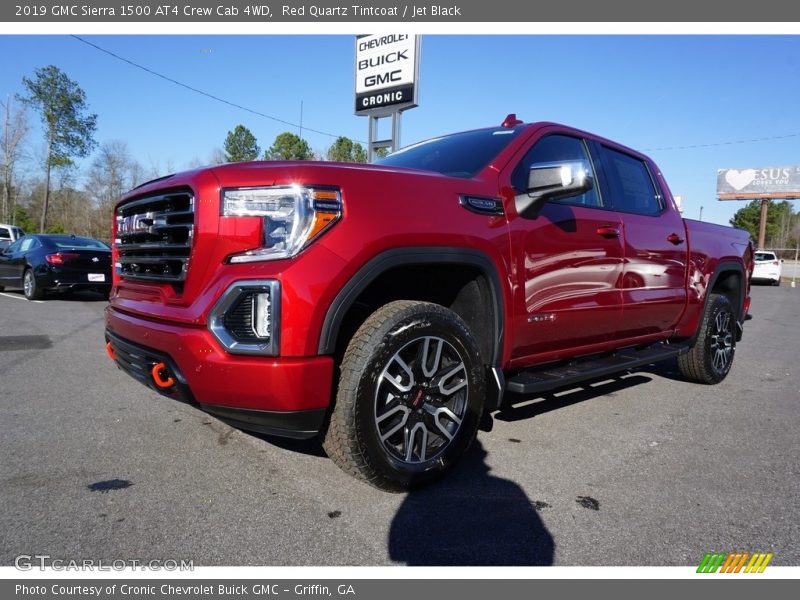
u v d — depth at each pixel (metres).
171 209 2.57
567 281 3.26
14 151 44.69
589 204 3.59
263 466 2.86
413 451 2.56
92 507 2.40
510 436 3.43
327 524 2.30
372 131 13.41
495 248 2.80
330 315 2.21
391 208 2.41
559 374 3.30
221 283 2.21
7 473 2.74
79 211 50.69
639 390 4.77
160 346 2.37
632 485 2.76
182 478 2.71
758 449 3.33
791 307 14.11
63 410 3.77
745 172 46.53
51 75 41.97
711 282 4.75
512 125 3.53
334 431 2.35
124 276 2.97
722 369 5.03
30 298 10.53
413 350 2.59
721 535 2.30
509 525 2.33
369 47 13.05
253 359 2.15
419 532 2.26
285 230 2.20
